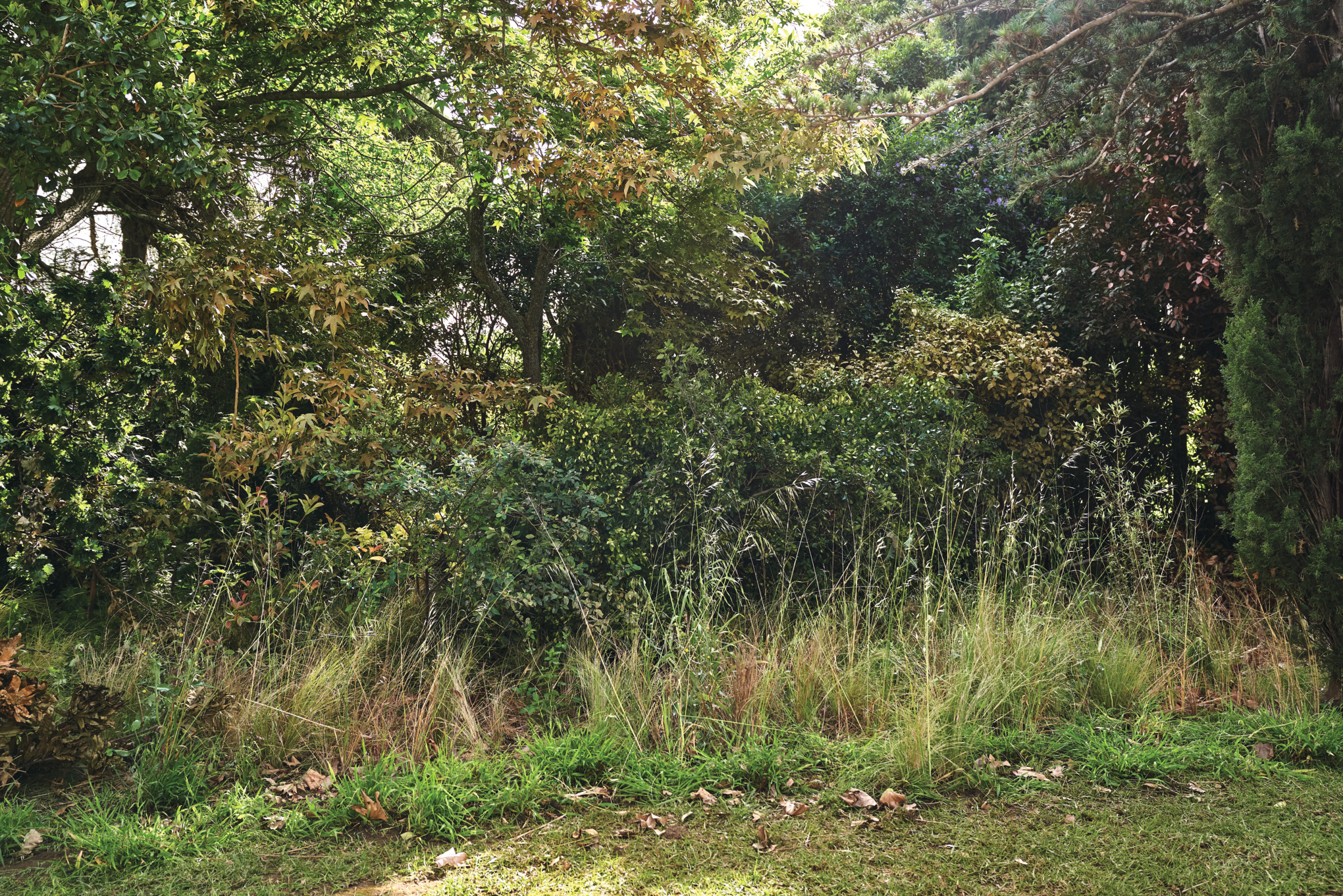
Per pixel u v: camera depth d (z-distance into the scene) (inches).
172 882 110.7
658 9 234.8
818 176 257.8
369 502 227.3
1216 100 182.1
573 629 202.7
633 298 368.8
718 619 188.1
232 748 151.6
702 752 145.4
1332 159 161.6
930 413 261.4
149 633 202.8
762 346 399.2
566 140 288.8
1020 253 406.3
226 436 213.9
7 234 218.2
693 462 214.1
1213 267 253.4
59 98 195.8
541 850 117.9
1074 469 276.8
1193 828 122.0
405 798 129.8
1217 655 183.6
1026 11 224.4
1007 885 107.0
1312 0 172.1
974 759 144.5
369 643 183.0
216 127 284.4
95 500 236.5
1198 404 290.8
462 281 391.5
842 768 140.6
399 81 313.3
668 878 109.7
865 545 227.1
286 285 224.5
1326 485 169.3
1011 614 193.9
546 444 244.5
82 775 147.2
